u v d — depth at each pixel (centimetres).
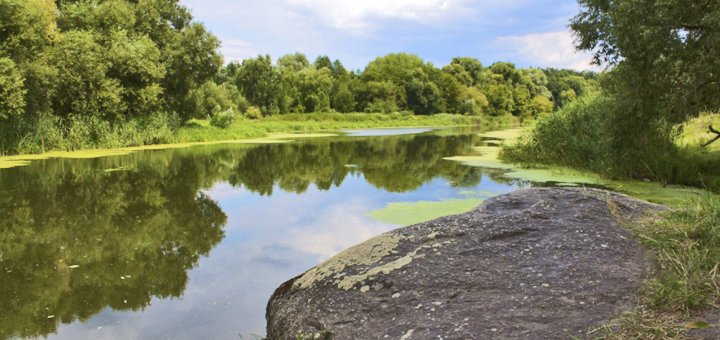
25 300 410
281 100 5000
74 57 1809
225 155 1658
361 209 741
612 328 226
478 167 1270
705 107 920
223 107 3984
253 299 408
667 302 245
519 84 8162
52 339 339
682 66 866
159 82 2405
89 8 2170
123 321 367
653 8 826
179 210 768
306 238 589
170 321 366
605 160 1064
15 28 1617
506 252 332
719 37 762
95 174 1170
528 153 1368
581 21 998
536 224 377
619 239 338
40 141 1695
